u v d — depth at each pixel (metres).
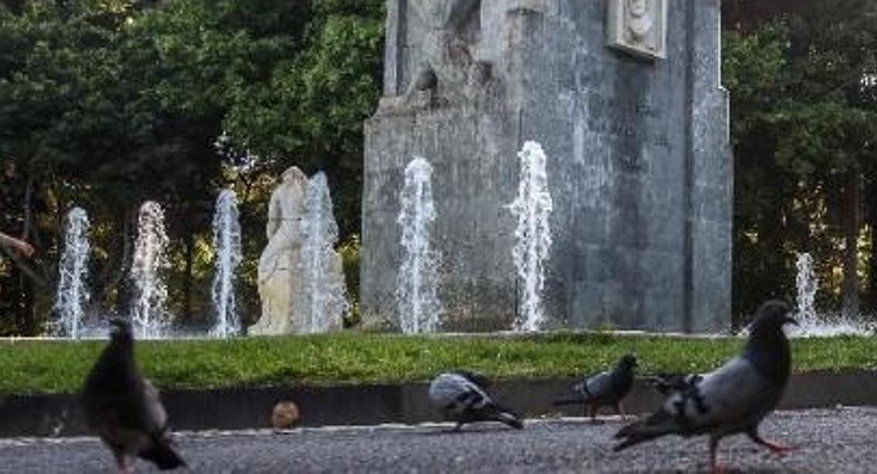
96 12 45.28
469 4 22.12
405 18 23.08
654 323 22.78
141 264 42.56
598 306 21.78
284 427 13.63
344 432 12.96
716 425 8.10
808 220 44.03
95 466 9.92
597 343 17.38
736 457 9.72
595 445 10.91
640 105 22.78
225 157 42.91
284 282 27.36
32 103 40.62
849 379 16.59
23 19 42.78
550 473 8.66
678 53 23.56
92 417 7.82
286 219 27.66
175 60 39.38
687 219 23.50
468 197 21.47
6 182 44.03
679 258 23.36
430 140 22.06
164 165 40.84
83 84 40.62
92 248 44.69
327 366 14.67
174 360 14.41
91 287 43.66
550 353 16.25
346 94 35.53
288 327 27.25
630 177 22.52
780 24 40.81
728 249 24.09
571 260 21.39
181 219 45.06
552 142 21.25
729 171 24.12
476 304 21.20
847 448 10.35
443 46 22.14
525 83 21.00
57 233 44.03
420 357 15.59
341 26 35.56
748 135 39.78
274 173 43.34
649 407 15.05
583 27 21.91
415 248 22.09
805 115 37.97
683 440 10.94
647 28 22.69
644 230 22.72
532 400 14.81
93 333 35.97
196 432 13.14
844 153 38.62
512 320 20.73
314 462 9.74
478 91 21.45
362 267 22.95
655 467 8.99
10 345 15.99
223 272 40.16
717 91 24.06
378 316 22.58
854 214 42.59
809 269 42.03
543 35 21.25
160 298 43.31
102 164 41.22
